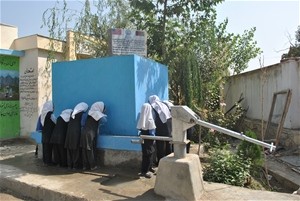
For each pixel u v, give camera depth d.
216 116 9.98
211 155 6.09
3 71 9.93
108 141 5.59
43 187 4.58
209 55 11.70
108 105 5.89
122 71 5.75
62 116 5.80
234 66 15.52
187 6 9.16
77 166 5.58
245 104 12.26
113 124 5.82
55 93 6.55
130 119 5.66
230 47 13.58
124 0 9.69
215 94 11.19
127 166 5.51
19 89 10.39
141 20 9.70
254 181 5.58
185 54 9.74
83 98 6.21
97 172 5.34
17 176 5.20
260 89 10.70
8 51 9.68
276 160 7.21
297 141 7.79
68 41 9.77
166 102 5.74
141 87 5.94
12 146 9.06
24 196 4.79
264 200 4.04
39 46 9.74
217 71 11.66
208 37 10.92
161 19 9.38
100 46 9.50
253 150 6.00
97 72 6.03
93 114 5.52
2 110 9.92
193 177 4.04
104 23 9.53
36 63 9.87
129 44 7.02
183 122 4.17
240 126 11.68
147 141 4.97
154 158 5.49
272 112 9.27
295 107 8.29
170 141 4.30
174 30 9.80
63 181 4.87
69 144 5.50
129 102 5.68
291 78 8.36
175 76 9.71
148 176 4.96
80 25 9.44
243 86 12.52
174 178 4.06
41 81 9.93
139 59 5.88
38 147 6.70
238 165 5.34
